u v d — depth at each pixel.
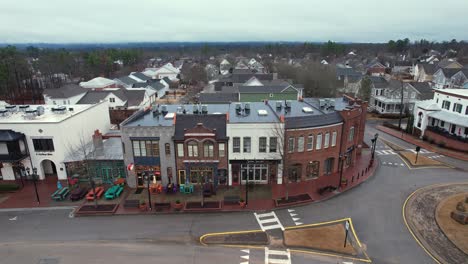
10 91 91.19
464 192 33.78
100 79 96.88
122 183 35.78
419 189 34.75
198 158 34.50
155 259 23.28
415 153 46.94
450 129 50.28
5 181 37.53
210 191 33.34
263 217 29.16
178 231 27.00
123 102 74.38
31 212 30.53
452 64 119.19
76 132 40.47
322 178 37.78
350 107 40.41
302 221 28.39
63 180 37.62
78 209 30.72
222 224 28.05
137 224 28.19
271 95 68.81
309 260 23.09
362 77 90.62
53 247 24.91
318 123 35.72
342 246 24.66
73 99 77.81
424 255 23.53
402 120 68.50
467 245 24.45
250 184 35.75
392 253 23.80
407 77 130.50
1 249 24.72
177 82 129.88
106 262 22.95
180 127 34.88
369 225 27.62
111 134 46.28
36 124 35.91
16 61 105.25
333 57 194.62
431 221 28.09
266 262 22.88
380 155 46.22
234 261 23.00
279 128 33.28
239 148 34.53
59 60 140.25
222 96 69.12
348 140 39.38
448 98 51.19
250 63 172.38
